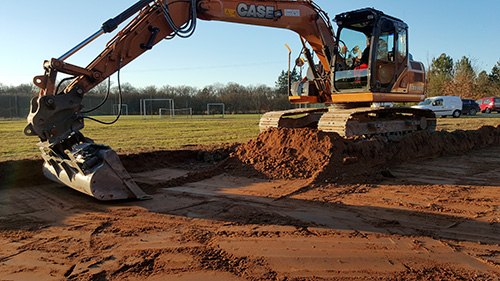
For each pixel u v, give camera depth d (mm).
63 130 5488
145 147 10641
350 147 7375
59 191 6027
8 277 3033
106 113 51094
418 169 7859
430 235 3996
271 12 8055
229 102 56844
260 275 3049
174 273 3098
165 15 6430
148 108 54250
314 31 8859
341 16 8883
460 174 7348
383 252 3523
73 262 3316
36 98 5641
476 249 3605
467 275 3061
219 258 3398
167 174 7449
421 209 4945
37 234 4039
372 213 4781
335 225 4316
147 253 3504
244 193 5816
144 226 4285
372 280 2963
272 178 6723
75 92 5527
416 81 9641
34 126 5227
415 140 9219
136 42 6262
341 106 9883
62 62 5426
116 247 3660
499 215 4695
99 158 5305
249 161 7527
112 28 5891
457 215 4703
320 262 3299
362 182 6566
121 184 5332
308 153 7180
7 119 35875
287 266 3219
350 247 3646
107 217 4637
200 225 4332
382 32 8680
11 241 3834
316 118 11125
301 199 5445
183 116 44406
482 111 34000
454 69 46094
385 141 8719
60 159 5570
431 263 3287
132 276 3053
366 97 8508
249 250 3570
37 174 6691
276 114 10516
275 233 4035
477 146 11398
